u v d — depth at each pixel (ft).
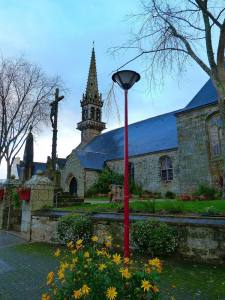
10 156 90.43
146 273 10.68
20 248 31.48
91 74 166.91
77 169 105.60
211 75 39.29
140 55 37.19
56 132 62.95
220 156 61.87
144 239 24.63
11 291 17.65
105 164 109.19
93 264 10.82
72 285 10.59
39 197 39.47
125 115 20.39
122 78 20.92
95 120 159.33
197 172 65.41
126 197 17.94
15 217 46.34
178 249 24.40
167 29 37.60
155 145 92.99
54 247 31.76
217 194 55.88
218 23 38.09
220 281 18.20
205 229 23.11
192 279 18.83
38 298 16.33
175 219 25.81
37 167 165.17
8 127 87.51
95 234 30.68
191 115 68.80
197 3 37.40
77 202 53.31
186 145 68.69
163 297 15.87
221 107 39.19
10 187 49.98
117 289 10.04
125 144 19.69
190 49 38.78
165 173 85.97
